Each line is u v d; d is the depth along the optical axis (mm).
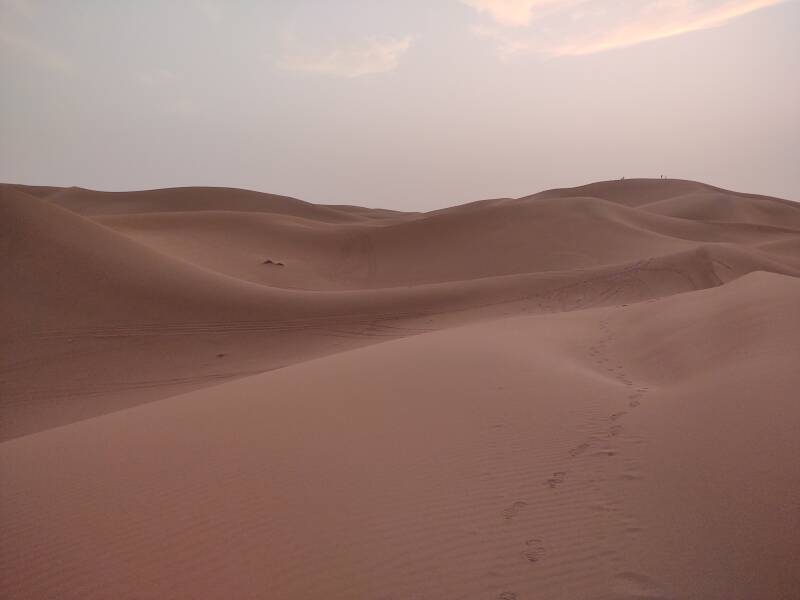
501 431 6750
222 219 56188
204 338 20750
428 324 23484
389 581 3975
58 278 22078
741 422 5895
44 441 7207
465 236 49469
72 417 13836
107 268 23672
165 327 21156
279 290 27047
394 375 9148
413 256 47625
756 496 4488
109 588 3904
